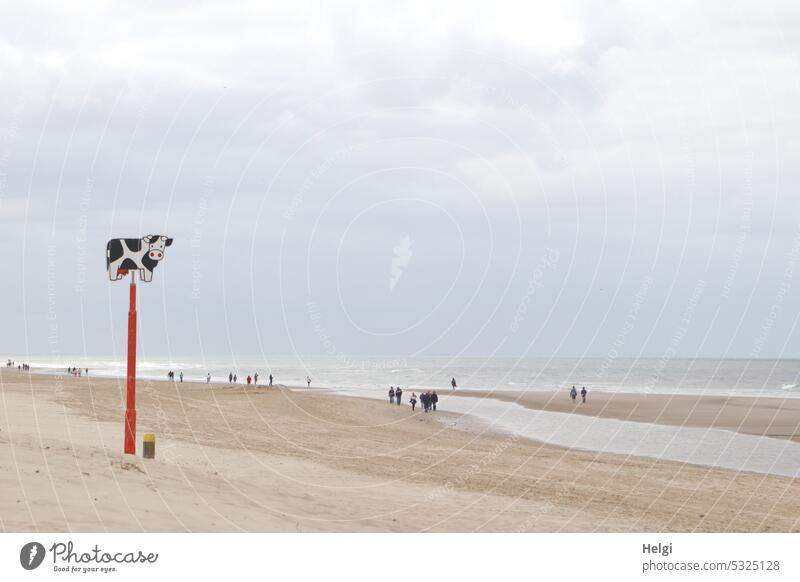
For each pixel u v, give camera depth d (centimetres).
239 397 5284
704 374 14500
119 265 1616
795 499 1983
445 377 12625
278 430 3136
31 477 1159
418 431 3706
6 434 1638
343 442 2836
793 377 13175
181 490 1291
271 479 1711
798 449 3303
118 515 1057
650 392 7894
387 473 2028
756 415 5022
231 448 2270
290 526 1195
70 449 1463
